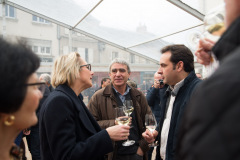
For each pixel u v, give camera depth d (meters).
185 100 1.11
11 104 0.46
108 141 0.97
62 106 0.92
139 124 1.73
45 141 0.97
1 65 0.44
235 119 0.26
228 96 0.27
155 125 1.44
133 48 5.48
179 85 1.19
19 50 0.49
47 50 7.98
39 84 0.55
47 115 0.90
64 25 4.88
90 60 9.62
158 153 1.42
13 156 0.57
